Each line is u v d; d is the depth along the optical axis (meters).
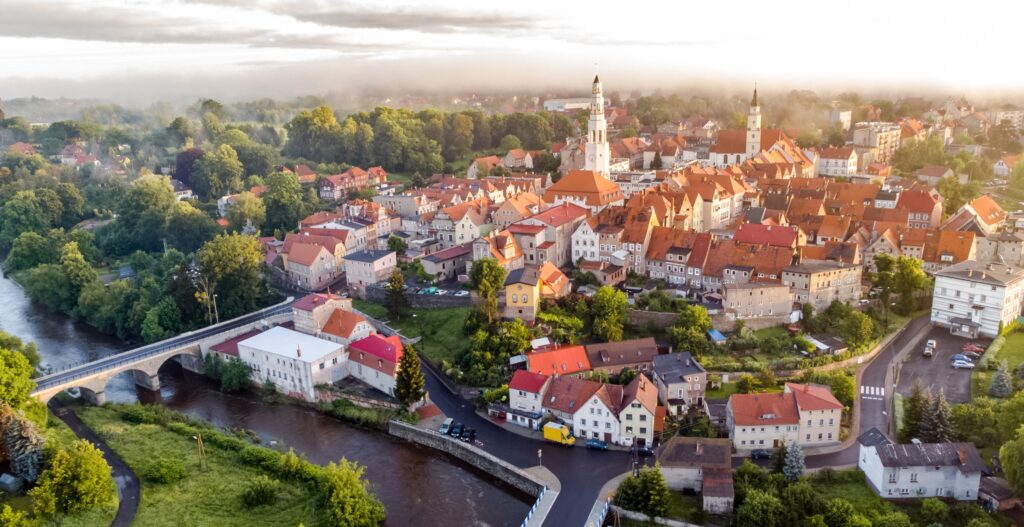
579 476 138.88
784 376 165.00
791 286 187.75
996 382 150.38
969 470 121.56
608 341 178.50
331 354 183.00
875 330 183.62
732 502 124.06
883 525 113.12
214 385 195.25
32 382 158.00
